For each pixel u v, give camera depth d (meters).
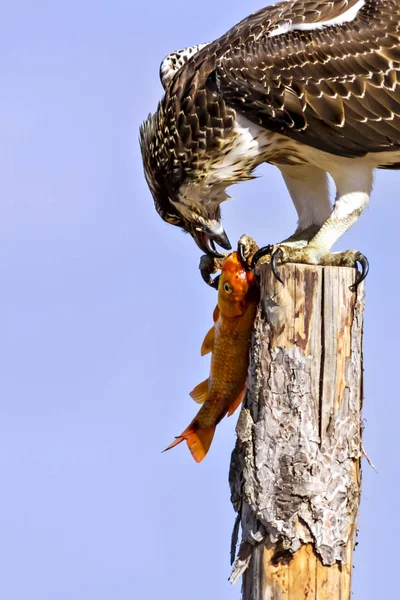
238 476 9.14
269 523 8.80
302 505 8.80
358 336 9.08
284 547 8.77
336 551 8.82
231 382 9.85
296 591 8.81
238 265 9.44
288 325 8.92
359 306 9.06
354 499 8.99
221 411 9.96
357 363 9.07
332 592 8.84
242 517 9.07
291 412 8.84
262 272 9.08
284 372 8.90
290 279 8.92
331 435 8.88
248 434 8.97
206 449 9.98
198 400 10.46
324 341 8.92
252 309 9.41
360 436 9.12
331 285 8.94
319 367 8.91
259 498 8.85
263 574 8.85
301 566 8.82
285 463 8.80
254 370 9.04
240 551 9.03
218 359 9.80
